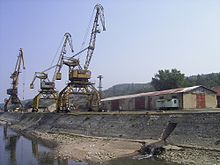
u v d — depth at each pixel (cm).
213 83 15675
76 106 12369
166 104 7762
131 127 6206
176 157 4403
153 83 14588
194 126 4869
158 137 5388
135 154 4919
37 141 8044
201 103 7744
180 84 13525
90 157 5000
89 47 11338
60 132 8800
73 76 10556
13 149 6725
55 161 4981
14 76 19438
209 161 3997
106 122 7181
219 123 4519
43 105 15438
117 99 10531
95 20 11388
